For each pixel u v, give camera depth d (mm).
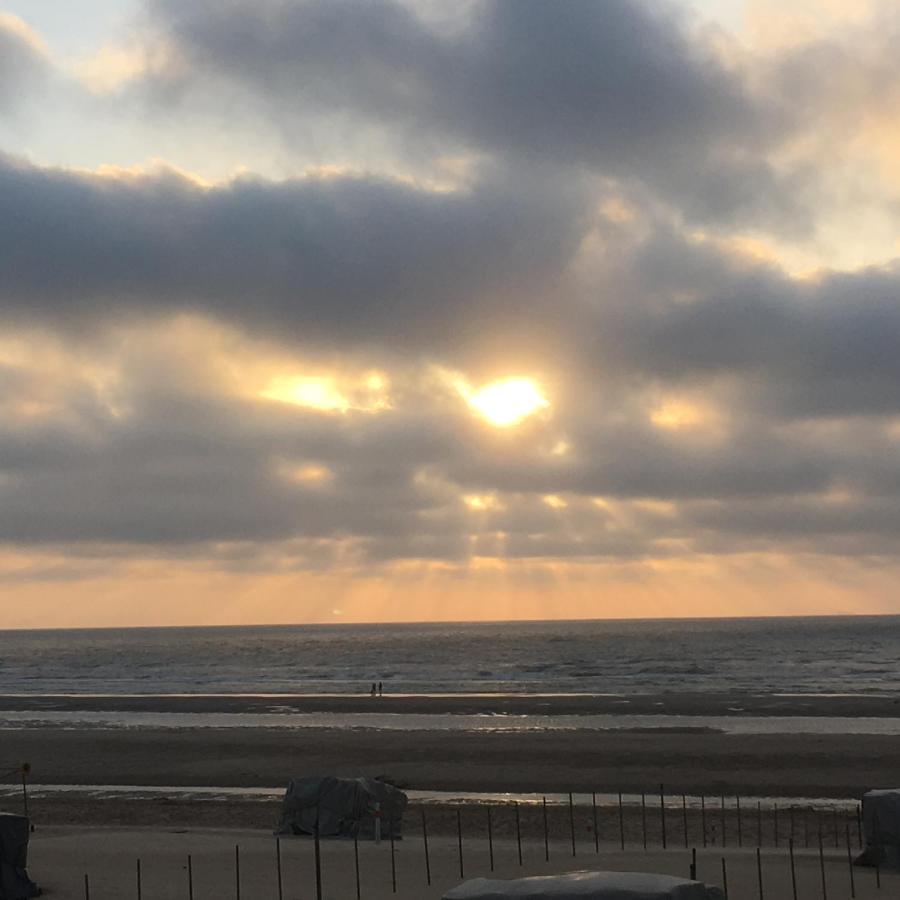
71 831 39719
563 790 47562
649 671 132125
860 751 54688
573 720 74438
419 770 52469
